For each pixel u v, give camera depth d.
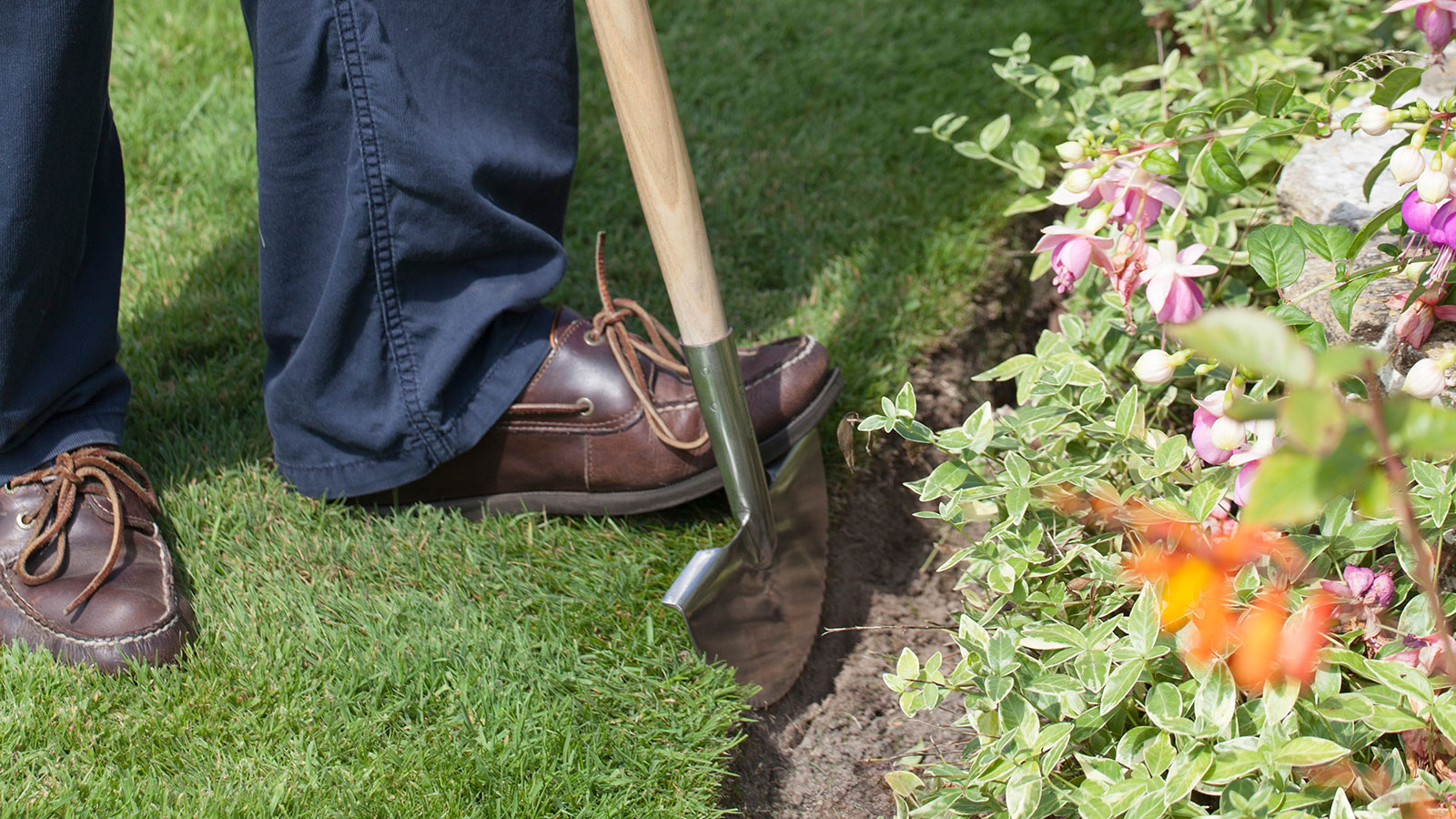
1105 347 1.84
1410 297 1.31
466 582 1.69
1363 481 0.63
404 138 1.50
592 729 1.49
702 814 1.40
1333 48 2.55
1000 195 2.56
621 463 1.72
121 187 1.68
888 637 1.82
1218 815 1.16
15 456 1.57
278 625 1.58
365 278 1.58
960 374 2.21
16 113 1.38
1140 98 2.09
